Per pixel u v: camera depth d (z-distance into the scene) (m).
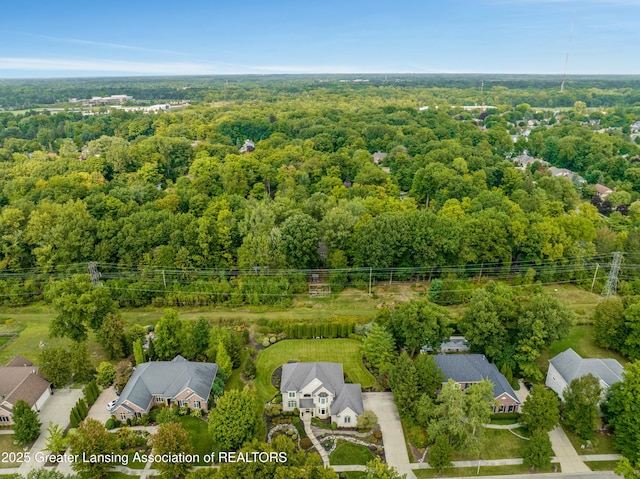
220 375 65.31
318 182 139.12
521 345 65.56
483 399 51.91
